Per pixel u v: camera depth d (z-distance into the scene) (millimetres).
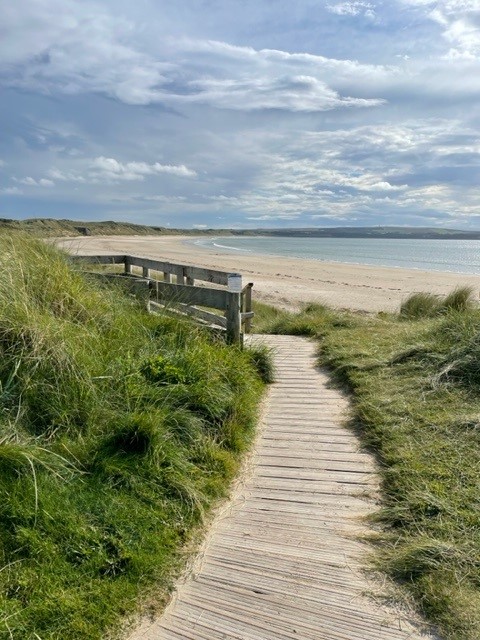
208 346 4992
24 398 3221
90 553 2326
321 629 2031
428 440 3656
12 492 2469
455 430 3762
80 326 4195
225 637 1992
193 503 2859
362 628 2035
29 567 2195
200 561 2471
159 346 4695
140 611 2129
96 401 3414
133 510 2654
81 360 3639
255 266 31812
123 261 8867
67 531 2387
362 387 4938
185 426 3547
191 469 3164
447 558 2373
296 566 2426
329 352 6422
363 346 6336
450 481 3066
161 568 2369
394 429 3898
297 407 4688
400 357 5504
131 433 3086
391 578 2328
